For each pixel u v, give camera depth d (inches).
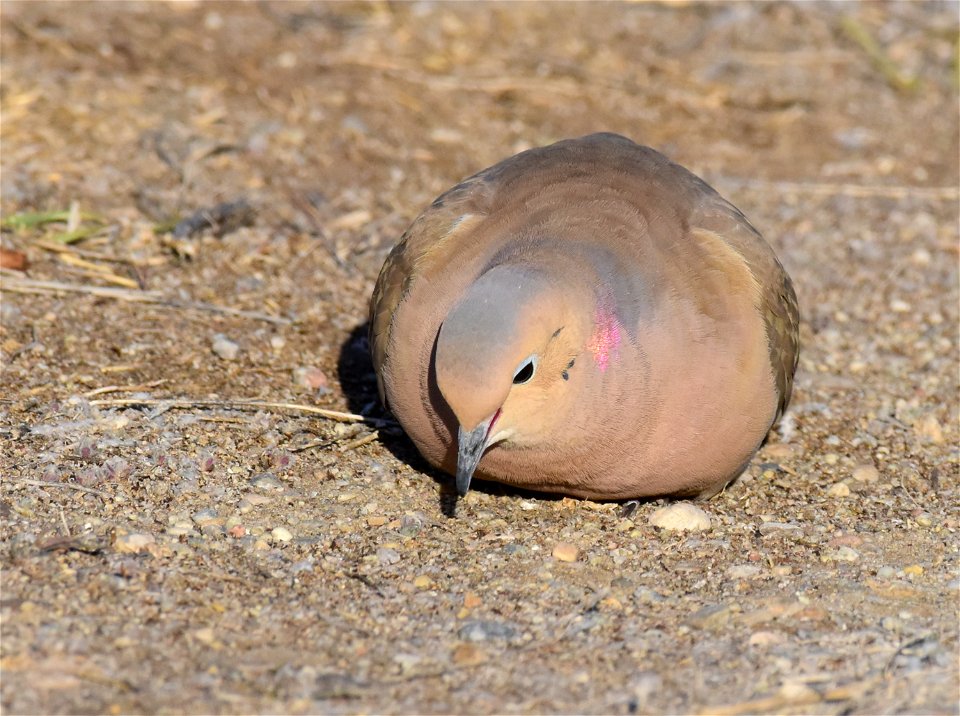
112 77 699.4
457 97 746.2
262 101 702.5
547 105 749.3
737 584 386.9
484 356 348.5
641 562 398.6
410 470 447.2
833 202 676.1
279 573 379.9
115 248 568.1
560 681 335.9
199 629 348.2
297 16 818.2
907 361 548.1
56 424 444.1
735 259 418.0
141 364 492.1
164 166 625.0
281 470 438.3
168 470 427.2
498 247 398.6
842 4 900.6
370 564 389.1
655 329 387.2
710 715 322.0
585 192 420.8
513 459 396.5
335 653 343.9
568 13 865.5
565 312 366.0
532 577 387.2
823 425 497.4
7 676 321.7
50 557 372.2
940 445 487.8
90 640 337.7
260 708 320.2
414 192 643.5
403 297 409.1
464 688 331.9
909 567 400.2
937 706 325.1
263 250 580.1
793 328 442.9
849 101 791.7
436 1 861.2
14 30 737.0
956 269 617.3
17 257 541.0
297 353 516.7
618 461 399.9
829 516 434.9
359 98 724.7
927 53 852.0
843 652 350.6
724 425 402.9
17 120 644.7
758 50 842.2
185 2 812.6
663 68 807.1
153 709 316.5
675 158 711.7
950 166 723.4
